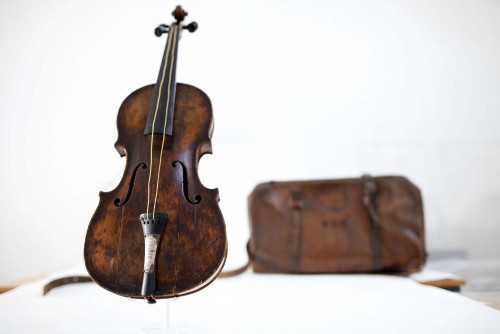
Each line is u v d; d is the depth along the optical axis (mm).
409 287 895
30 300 816
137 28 1549
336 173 1472
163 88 810
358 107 1505
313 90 1521
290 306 751
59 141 1469
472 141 1452
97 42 1540
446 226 1398
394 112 1495
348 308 725
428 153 1458
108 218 659
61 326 638
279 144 1493
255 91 1522
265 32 1549
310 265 1118
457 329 596
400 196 1122
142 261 621
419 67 1513
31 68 1503
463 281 964
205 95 801
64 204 1433
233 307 753
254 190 1190
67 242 1409
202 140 756
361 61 1530
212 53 1540
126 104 805
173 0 1559
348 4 1556
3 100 1472
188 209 655
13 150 1447
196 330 613
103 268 623
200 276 603
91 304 784
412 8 1542
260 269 1142
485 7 1520
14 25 1521
